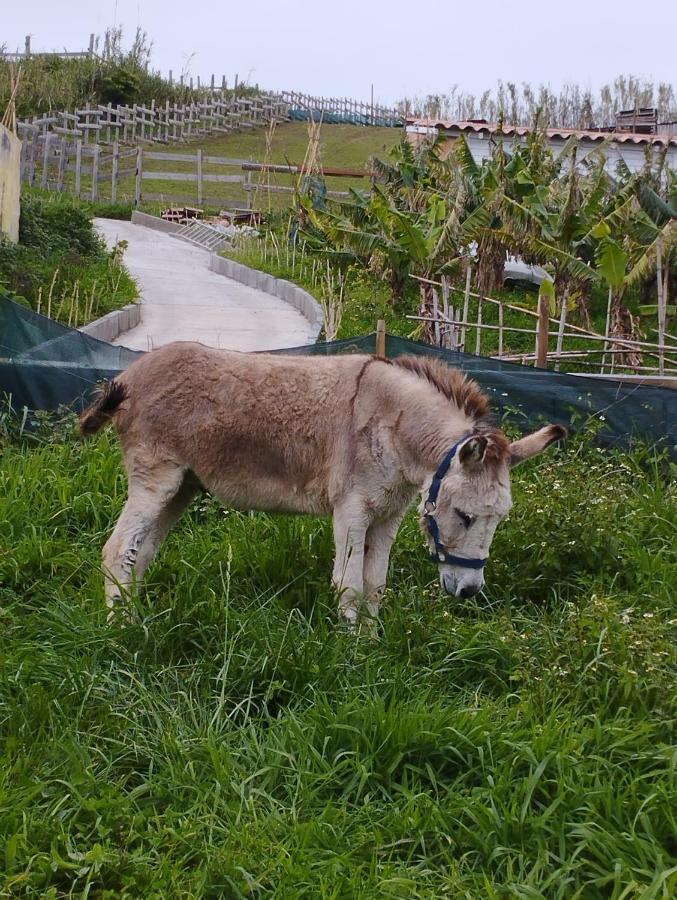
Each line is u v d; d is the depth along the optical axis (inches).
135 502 159.8
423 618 151.2
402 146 640.4
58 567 167.6
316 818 111.8
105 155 1032.8
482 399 154.3
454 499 141.9
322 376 156.8
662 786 113.7
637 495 199.2
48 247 460.4
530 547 174.2
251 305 512.1
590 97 1295.5
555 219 445.7
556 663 135.5
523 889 102.6
